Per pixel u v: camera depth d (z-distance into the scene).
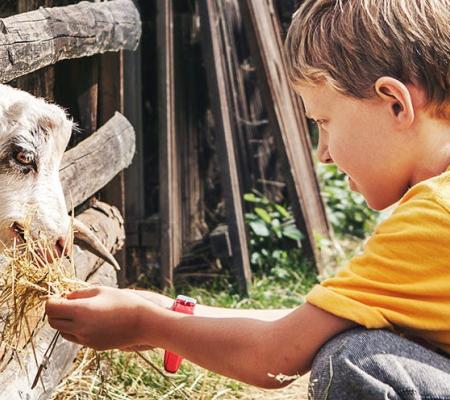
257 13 6.54
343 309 2.14
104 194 5.22
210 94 6.07
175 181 6.40
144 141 6.85
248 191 7.29
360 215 8.20
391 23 2.25
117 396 3.69
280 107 6.71
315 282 6.40
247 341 2.24
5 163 3.57
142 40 6.81
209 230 7.43
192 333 2.28
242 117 7.31
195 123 7.18
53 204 3.61
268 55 6.64
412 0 2.28
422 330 2.18
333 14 2.33
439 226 2.12
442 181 2.18
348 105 2.30
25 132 3.58
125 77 6.12
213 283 6.12
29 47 3.59
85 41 4.34
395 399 2.04
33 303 2.75
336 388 2.07
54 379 3.35
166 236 6.06
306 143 7.60
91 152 4.55
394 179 2.33
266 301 5.87
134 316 2.32
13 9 4.55
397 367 2.06
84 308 2.32
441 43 2.24
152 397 3.80
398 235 2.14
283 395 3.96
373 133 2.29
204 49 6.04
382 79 2.21
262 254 6.67
